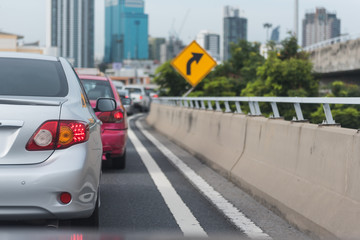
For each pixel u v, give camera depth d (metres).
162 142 18.03
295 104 7.28
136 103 47.78
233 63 43.03
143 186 9.40
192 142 14.72
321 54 46.44
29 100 4.86
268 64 29.78
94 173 5.16
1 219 4.62
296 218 6.36
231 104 35.09
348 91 31.81
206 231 6.29
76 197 4.79
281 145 7.54
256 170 8.41
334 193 5.73
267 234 6.08
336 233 5.30
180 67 21.59
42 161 4.75
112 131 10.59
